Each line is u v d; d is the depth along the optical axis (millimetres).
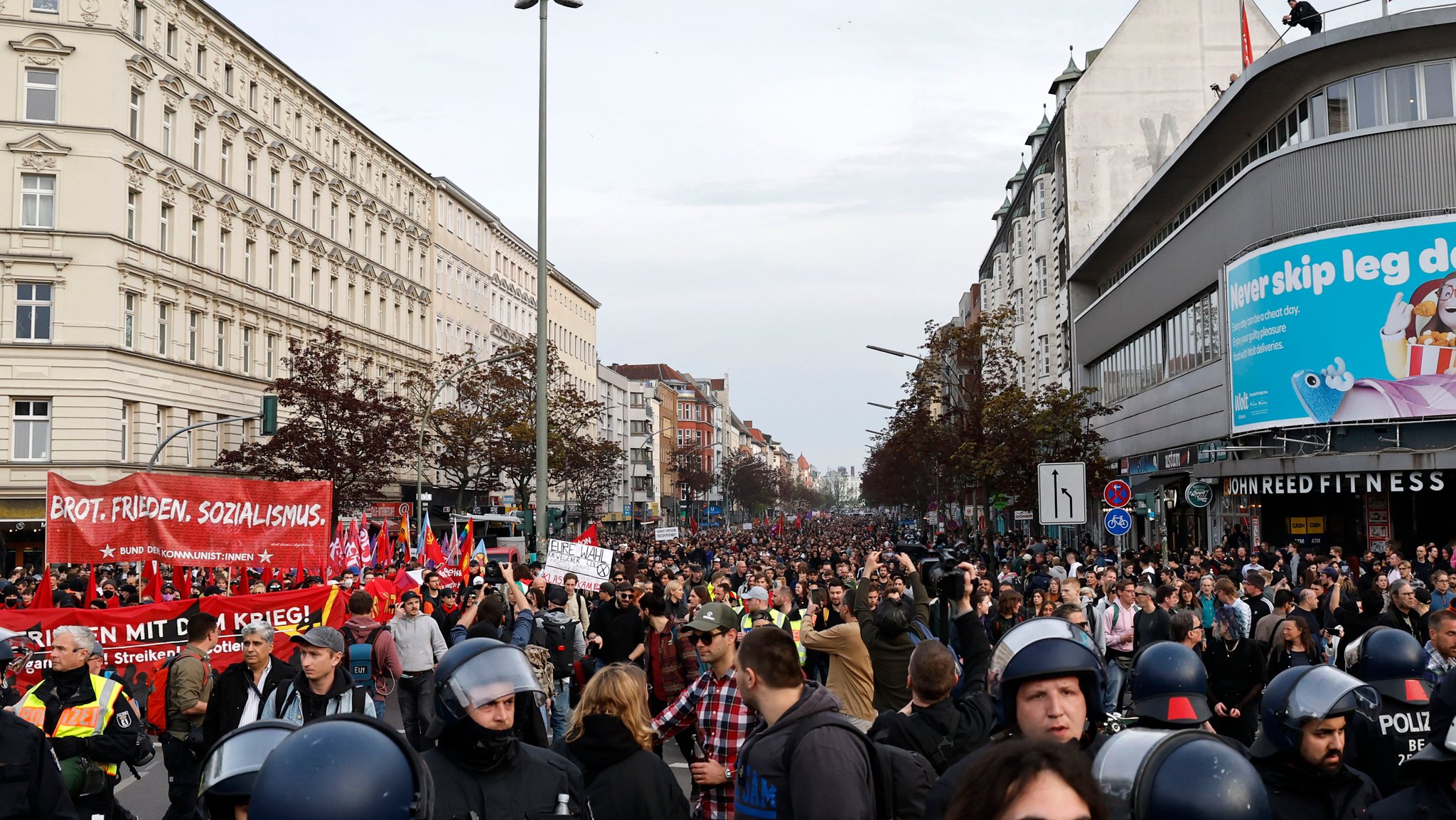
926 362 48812
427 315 72500
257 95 52125
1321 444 32781
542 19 25766
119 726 7719
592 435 107688
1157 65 60500
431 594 18438
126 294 42469
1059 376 69375
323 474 45969
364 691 8359
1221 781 2568
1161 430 45875
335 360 47375
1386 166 31562
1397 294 31188
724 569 19609
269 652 8672
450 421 60219
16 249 40188
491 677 4316
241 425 50094
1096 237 60406
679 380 179875
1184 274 41844
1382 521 33281
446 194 76438
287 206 54594
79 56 41156
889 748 4688
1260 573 15367
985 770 2111
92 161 41062
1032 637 3984
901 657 9008
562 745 7773
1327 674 4602
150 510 16203
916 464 71312
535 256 97188
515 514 51031
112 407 41188
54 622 14008
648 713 6035
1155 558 27516
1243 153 39062
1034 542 43625
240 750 3406
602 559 19125
